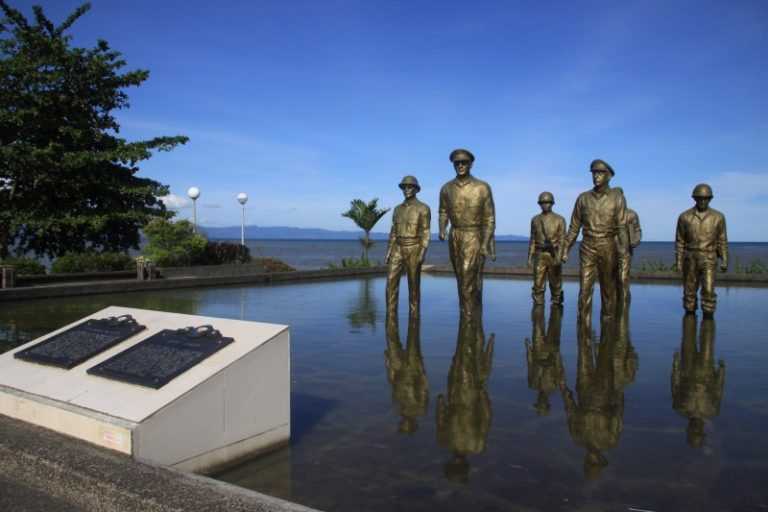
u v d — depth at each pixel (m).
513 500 3.43
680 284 20.80
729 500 3.44
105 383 4.00
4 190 19.50
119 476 3.14
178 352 4.14
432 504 3.37
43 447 3.55
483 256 11.83
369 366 7.30
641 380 6.56
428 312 12.90
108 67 19.78
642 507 3.34
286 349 4.32
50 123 19.09
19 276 17.02
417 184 12.07
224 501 2.86
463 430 4.74
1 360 4.73
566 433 4.68
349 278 25.58
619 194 11.12
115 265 21.00
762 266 23.19
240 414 3.99
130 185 20.78
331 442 4.44
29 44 18.67
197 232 26.56
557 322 11.36
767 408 5.42
